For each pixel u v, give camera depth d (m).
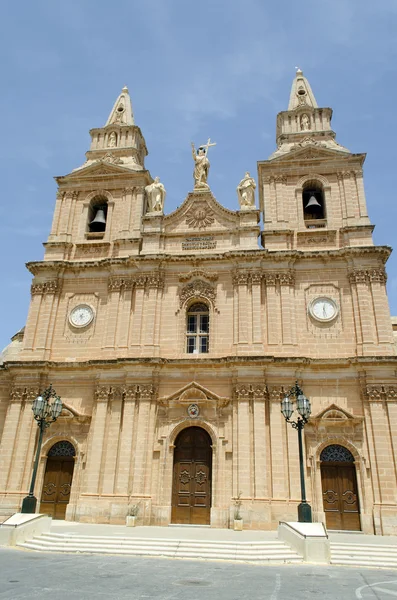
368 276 28.31
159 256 30.30
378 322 27.17
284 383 26.39
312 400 26.19
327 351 27.25
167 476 25.67
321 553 16.78
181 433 26.92
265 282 29.27
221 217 31.94
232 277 29.64
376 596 11.05
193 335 29.19
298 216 31.42
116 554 17.12
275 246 30.23
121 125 37.41
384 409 25.25
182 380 27.48
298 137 34.50
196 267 30.33
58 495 26.58
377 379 25.69
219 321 28.78
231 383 26.94
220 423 26.20
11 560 14.80
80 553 17.08
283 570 14.74
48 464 27.34
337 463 25.20
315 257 29.33
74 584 11.15
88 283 31.44
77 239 33.28
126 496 25.09
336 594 11.15
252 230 30.66
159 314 29.47
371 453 24.55
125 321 29.53
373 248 28.48
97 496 25.36
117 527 23.05
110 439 26.61
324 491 24.75
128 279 30.58
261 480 24.42
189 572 13.58
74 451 27.38
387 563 16.69
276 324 28.00
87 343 29.67
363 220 30.33
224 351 27.98
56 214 34.19
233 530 22.98
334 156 32.34
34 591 10.23
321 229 30.44
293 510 23.83
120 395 27.53
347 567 16.02
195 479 25.83
